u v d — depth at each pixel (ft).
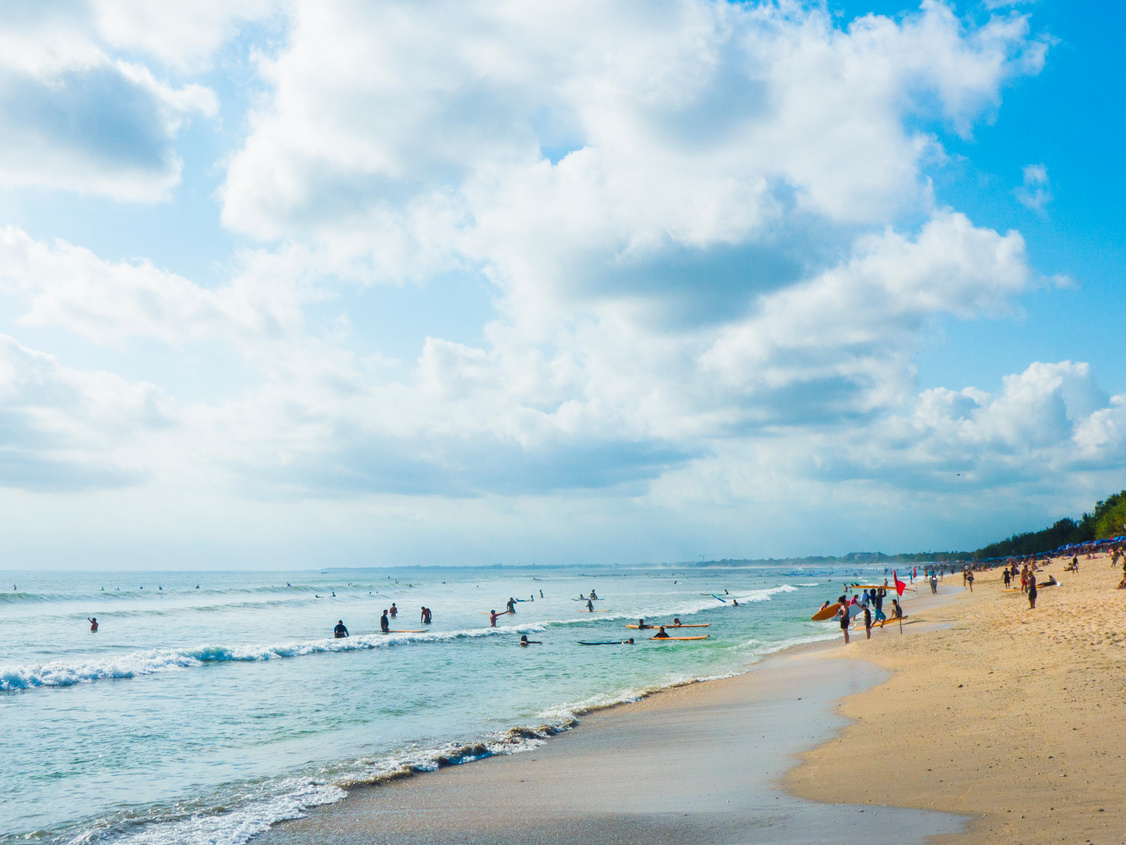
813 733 42.37
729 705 55.88
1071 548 362.12
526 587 436.76
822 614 142.41
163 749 48.32
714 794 30.58
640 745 43.27
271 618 185.16
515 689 71.87
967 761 31.24
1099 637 64.08
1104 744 31.12
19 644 122.83
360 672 85.35
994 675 54.03
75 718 59.11
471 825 28.66
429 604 251.19
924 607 152.35
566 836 26.09
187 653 95.50
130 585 494.18
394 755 44.65
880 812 25.54
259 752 46.93
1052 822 22.33
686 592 334.65
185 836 29.96
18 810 35.24
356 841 27.68
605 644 115.75
